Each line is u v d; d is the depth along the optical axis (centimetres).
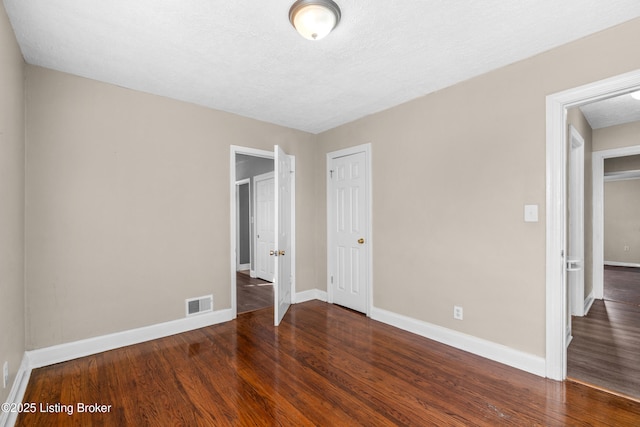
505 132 237
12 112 189
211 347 267
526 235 226
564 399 191
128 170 274
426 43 206
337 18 173
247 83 268
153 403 188
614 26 189
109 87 265
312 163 426
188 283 308
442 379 215
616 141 384
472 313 257
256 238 566
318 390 202
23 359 216
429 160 289
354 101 310
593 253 415
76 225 248
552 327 213
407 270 308
